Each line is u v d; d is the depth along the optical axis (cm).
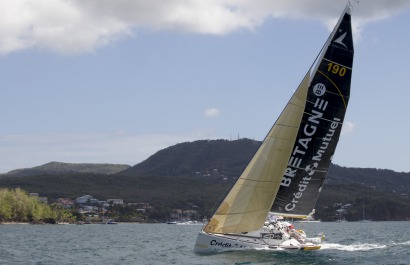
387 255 4019
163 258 4175
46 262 4144
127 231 12250
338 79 3925
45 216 18662
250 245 3831
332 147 3997
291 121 3869
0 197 17100
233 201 3800
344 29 3903
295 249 3919
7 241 7381
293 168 3956
